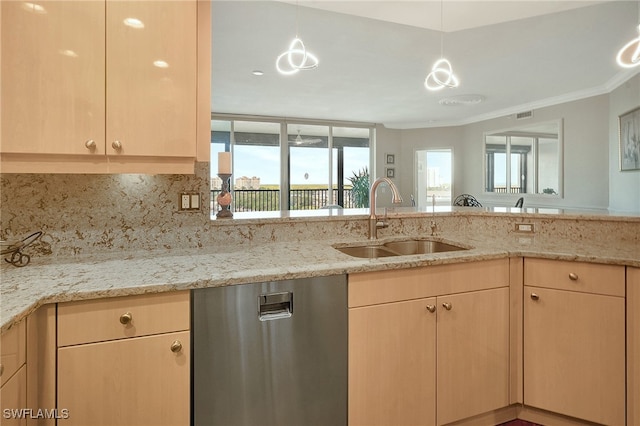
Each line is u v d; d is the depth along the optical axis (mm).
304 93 5266
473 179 7219
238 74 4348
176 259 1569
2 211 1525
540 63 3930
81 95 1310
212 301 1288
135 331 1191
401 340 1558
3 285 1174
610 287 1600
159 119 1412
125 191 1712
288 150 7352
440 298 1627
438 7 2547
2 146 1234
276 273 1359
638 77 4023
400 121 7555
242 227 1938
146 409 1207
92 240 1660
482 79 4500
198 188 1835
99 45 1329
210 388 1289
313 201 7586
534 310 1751
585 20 2918
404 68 4117
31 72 1257
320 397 1438
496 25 3002
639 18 2781
